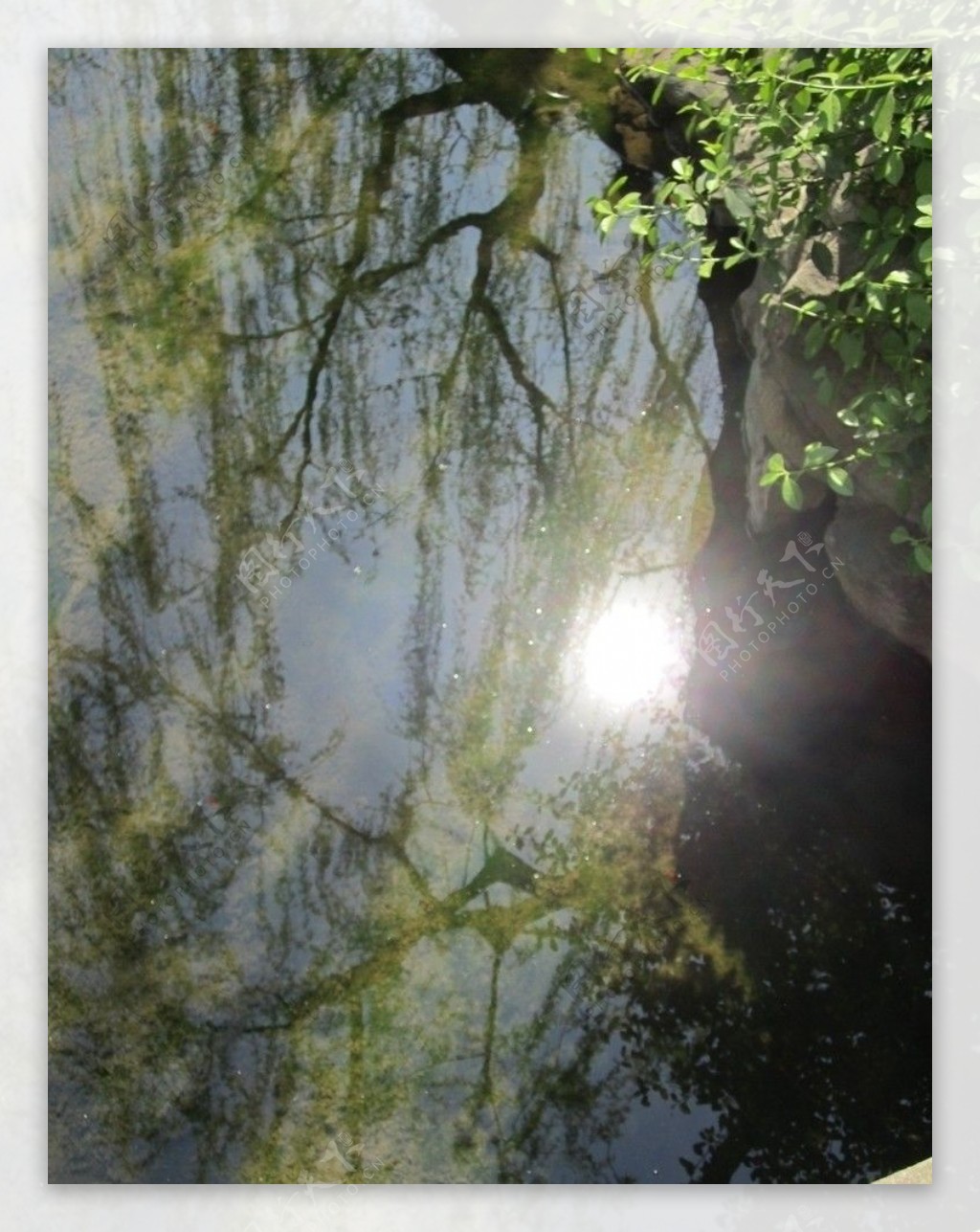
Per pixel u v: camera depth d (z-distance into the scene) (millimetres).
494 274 3936
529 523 3625
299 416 3762
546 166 4070
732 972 3047
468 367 3830
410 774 3361
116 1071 3045
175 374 3787
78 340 3824
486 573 3570
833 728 3180
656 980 3072
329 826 3307
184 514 3621
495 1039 3053
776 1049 2947
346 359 3840
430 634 3498
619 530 3588
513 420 3762
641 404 3742
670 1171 2873
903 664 3094
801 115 2596
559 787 3324
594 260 3906
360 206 4043
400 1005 3100
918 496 2742
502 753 3371
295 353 3840
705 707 3328
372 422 3766
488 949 3152
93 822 3301
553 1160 2912
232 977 3145
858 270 2705
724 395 3693
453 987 3113
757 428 3338
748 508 3432
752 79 2684
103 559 3553
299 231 4004
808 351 2604
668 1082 2959
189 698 3424
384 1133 2965
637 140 4055
